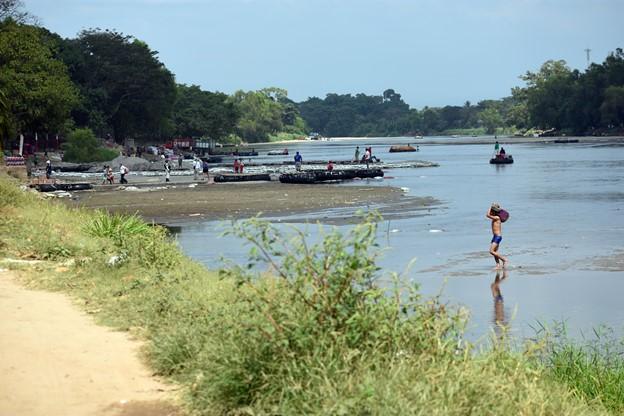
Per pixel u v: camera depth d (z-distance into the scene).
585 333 22.05
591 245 40.12
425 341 11.54
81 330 15.32
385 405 9.49
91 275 21.28
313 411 9.77
